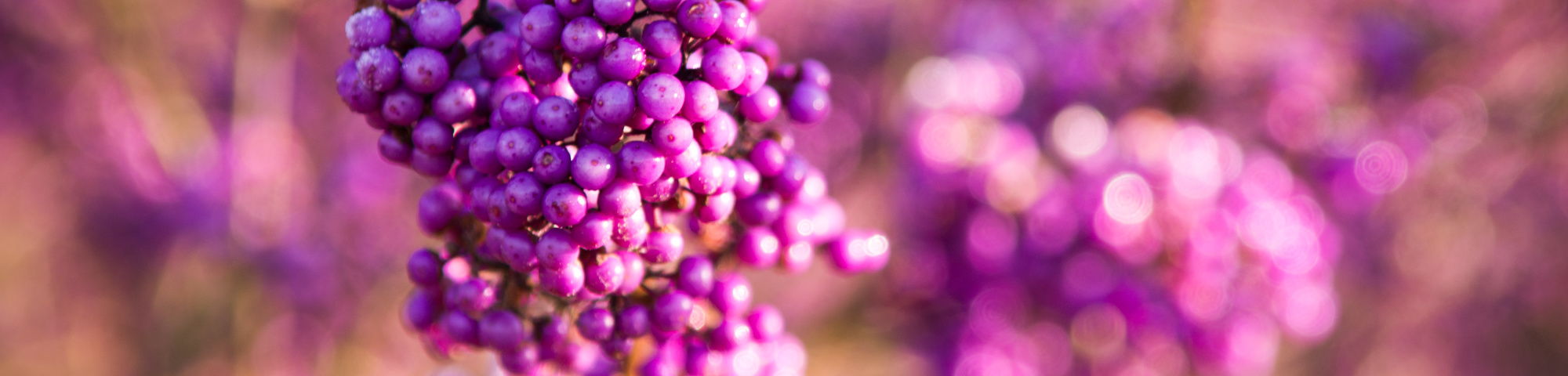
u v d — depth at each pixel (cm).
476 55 20
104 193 49
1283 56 41
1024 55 39
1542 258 56
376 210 48
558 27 19
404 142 20
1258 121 40
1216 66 39
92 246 49
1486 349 57
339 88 20
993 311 36
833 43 53
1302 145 40
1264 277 34
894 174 42
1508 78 50
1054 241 35
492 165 20
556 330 21
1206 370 34
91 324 49
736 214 22
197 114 45
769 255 22
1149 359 34
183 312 45
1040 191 35
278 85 45
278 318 45
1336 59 46
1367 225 49
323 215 47
